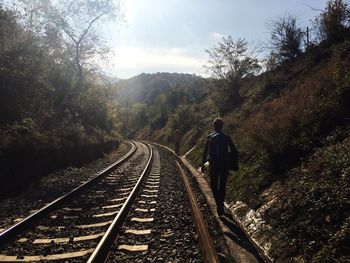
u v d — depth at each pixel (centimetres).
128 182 1323
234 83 2662
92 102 3475
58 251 583
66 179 1396
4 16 1795
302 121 933
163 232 686
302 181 689
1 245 611
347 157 635
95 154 2397
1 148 1167
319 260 468
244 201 866
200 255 562
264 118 1281
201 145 2281
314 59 1691
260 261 537
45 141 1538
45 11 2695
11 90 1669
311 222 558
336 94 890
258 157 1021
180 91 7038
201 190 1127
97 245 553
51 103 2188
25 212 866
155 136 6494
